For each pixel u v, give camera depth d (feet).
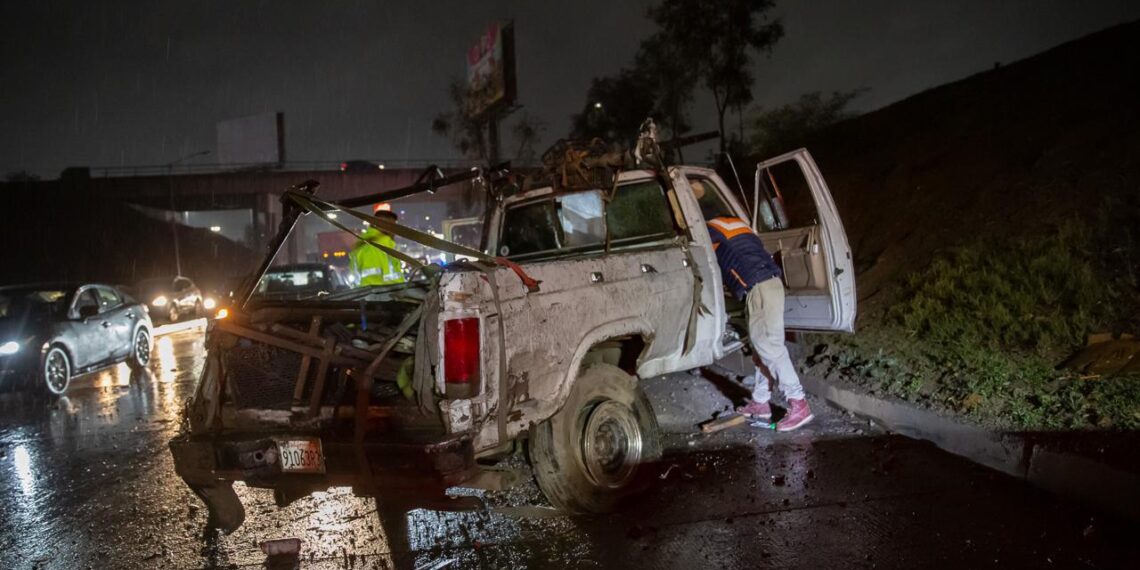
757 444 19.49
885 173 47.73
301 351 13.94
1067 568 12.19
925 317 26.96
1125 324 21.79
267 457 13.23
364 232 27.43
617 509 15.71
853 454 18.28
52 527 17.13
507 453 14.76
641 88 86.43
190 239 226.79
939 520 14.24
